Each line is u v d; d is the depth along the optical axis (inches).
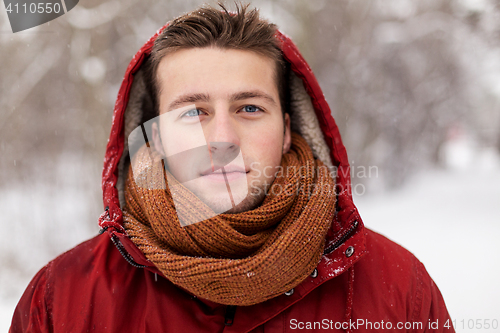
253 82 38.8
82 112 231.3
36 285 41.8
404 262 43.8
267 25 42.6
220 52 38.7
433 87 355.9
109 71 222.2
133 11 228.5
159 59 40.5
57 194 233.5
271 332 36.7
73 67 216.4
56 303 40.0
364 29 324.2
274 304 37.1
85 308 39.0
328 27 317.7
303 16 267.9
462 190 373.7
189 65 38.4
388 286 40.9
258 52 40.1
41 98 256.1
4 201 212.8
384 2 334.0
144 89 45.6
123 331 37.6
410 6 339.3
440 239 203.8
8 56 228.4
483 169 522.9
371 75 328.5
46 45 228.5
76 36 200.2
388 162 349.1
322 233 36.5
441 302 44.4
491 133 622.2
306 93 48.1
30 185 245.1
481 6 299.4
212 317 37.1
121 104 43.1
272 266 33.0
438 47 341.1
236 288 33.0
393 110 340.5
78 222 205.3
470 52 334.0
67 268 42.3
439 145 474.9
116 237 38.7
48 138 261.9
